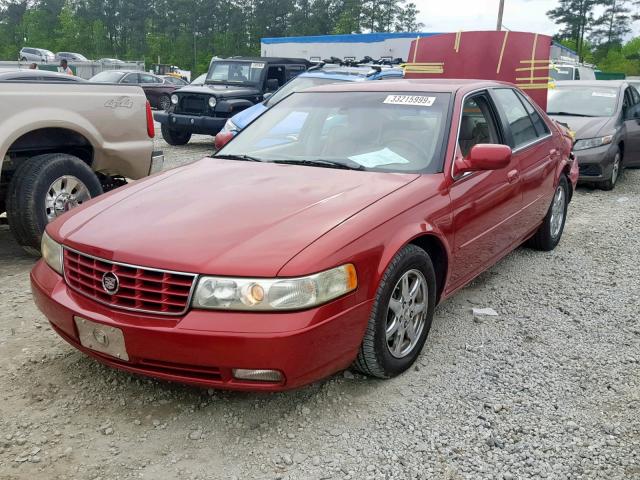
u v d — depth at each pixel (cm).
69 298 314
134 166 622
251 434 304
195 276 281
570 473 278
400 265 329
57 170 532
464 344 401
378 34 2531
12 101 513
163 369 294
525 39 928
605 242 645
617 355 390
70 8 9875
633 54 9494
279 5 9906
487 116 466
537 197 524
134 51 9888
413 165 392
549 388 349
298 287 279
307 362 284
